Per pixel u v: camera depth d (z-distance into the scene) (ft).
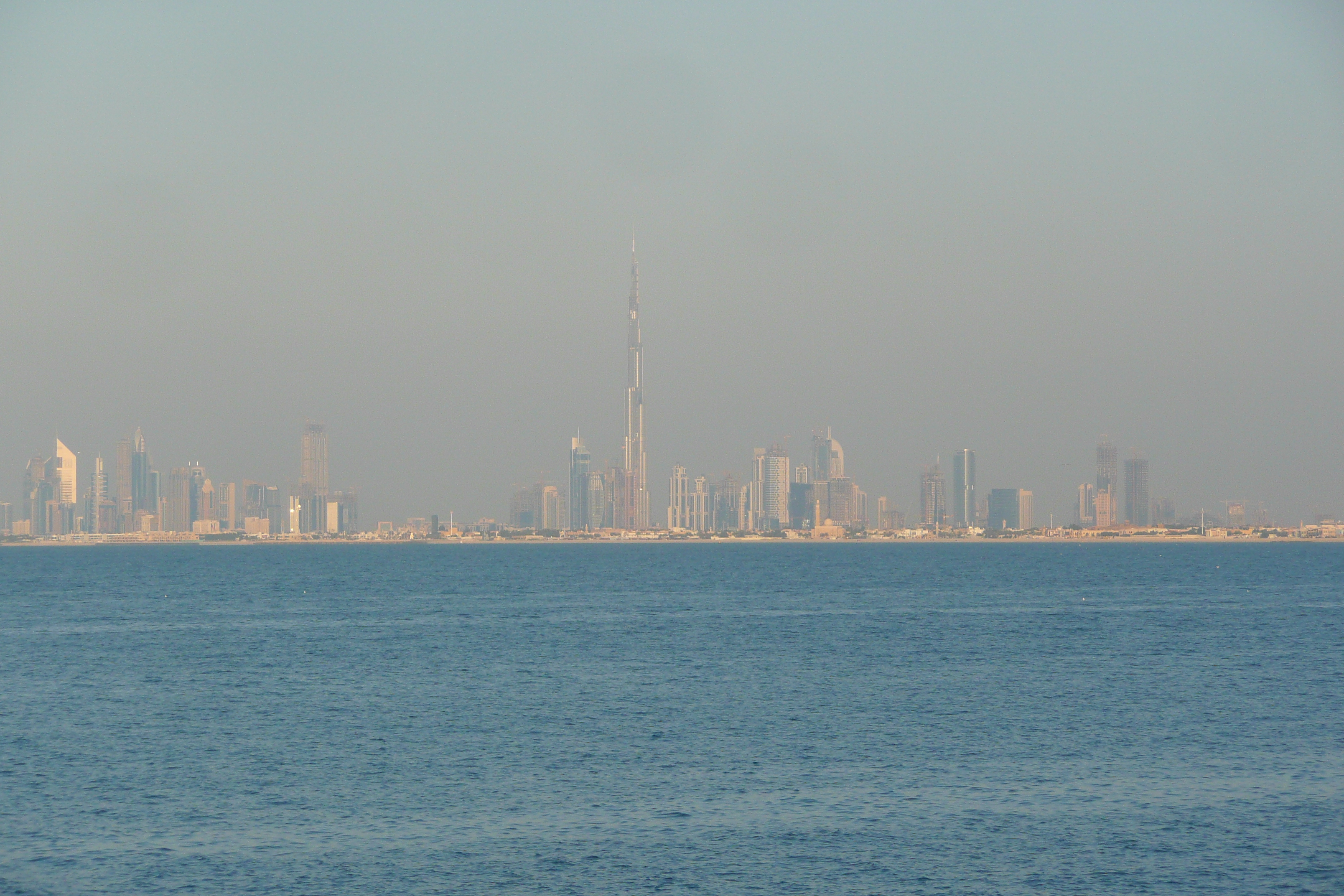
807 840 261.24
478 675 529.45
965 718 405.18
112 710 433.48
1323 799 290.35
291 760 342.23
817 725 394.32
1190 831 265.95
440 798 297.33
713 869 243.40
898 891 231.71
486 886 234.38
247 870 243.81
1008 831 266.77
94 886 234.79
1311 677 506.48
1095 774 319.06
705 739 369.50
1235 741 361.10
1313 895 228.63
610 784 310.65
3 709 436.76
